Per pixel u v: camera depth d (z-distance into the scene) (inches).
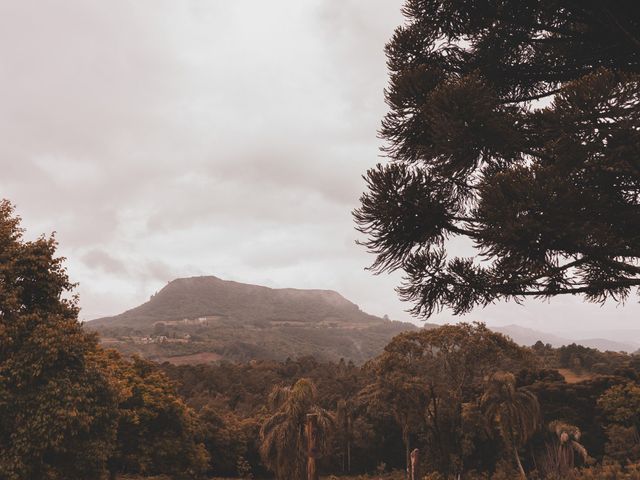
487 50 289.3
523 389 1422.2
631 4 220.5
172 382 1486.2
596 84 187.3
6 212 662.5
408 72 267.7
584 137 191.2
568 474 1409.9
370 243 248.4
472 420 1432.1
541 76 289.0
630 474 1200.2
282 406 1234.0
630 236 205.9
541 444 2018.9
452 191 258.4
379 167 242.2
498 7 258.5
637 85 184.2
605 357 3380.9
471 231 216.8
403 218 242.4
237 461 2389.3
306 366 4576.8
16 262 625.6
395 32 304.3
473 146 231.3
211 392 3501.5
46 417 556.4
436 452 1229.7
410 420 1274.6
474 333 1133.1
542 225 186.5
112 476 1279.5
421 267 243.3
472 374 1151.6
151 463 1355.8
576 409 2142.0
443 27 286.7
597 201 189.9
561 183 184.2
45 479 576.1
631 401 2006.6
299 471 1146.7
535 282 224.8
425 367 1171.3
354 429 2337.6
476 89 227.1
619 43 240.2
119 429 1232.8
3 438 550.9
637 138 183.5
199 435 2106.3
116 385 713.6
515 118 230.8
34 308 634.2
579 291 218.4
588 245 192.9
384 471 2356.1
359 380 3176.7
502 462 1744.6
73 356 627.5
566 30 251.4
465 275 239.6
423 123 272.7
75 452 619.5
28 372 571.2
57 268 661.3
